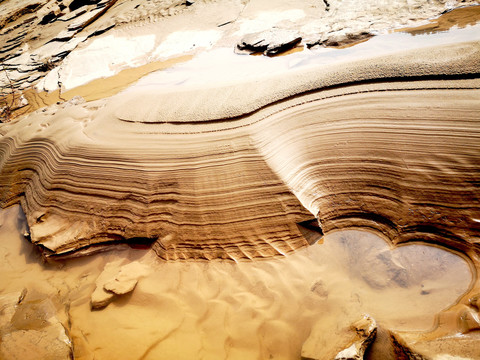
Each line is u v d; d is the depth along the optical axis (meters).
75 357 1.28
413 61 1.58
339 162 1.52
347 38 2.21
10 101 2.72
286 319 1.29
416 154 1.44
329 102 1.62
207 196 1.54
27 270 1.63
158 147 1.68
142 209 1.58
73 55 3.00
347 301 1.29
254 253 1.45
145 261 1.53
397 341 1.15
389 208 1.43
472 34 1.93
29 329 1.35
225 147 1.59
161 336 1.31
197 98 1.82
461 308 1.18
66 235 1.63
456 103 1.46
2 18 4.20
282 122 1.62
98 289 1.43
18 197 1.90
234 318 1.32
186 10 3.20
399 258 1.36
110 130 1.83
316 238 1.46
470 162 1.38
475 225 1.32
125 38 3.06
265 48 2.36
